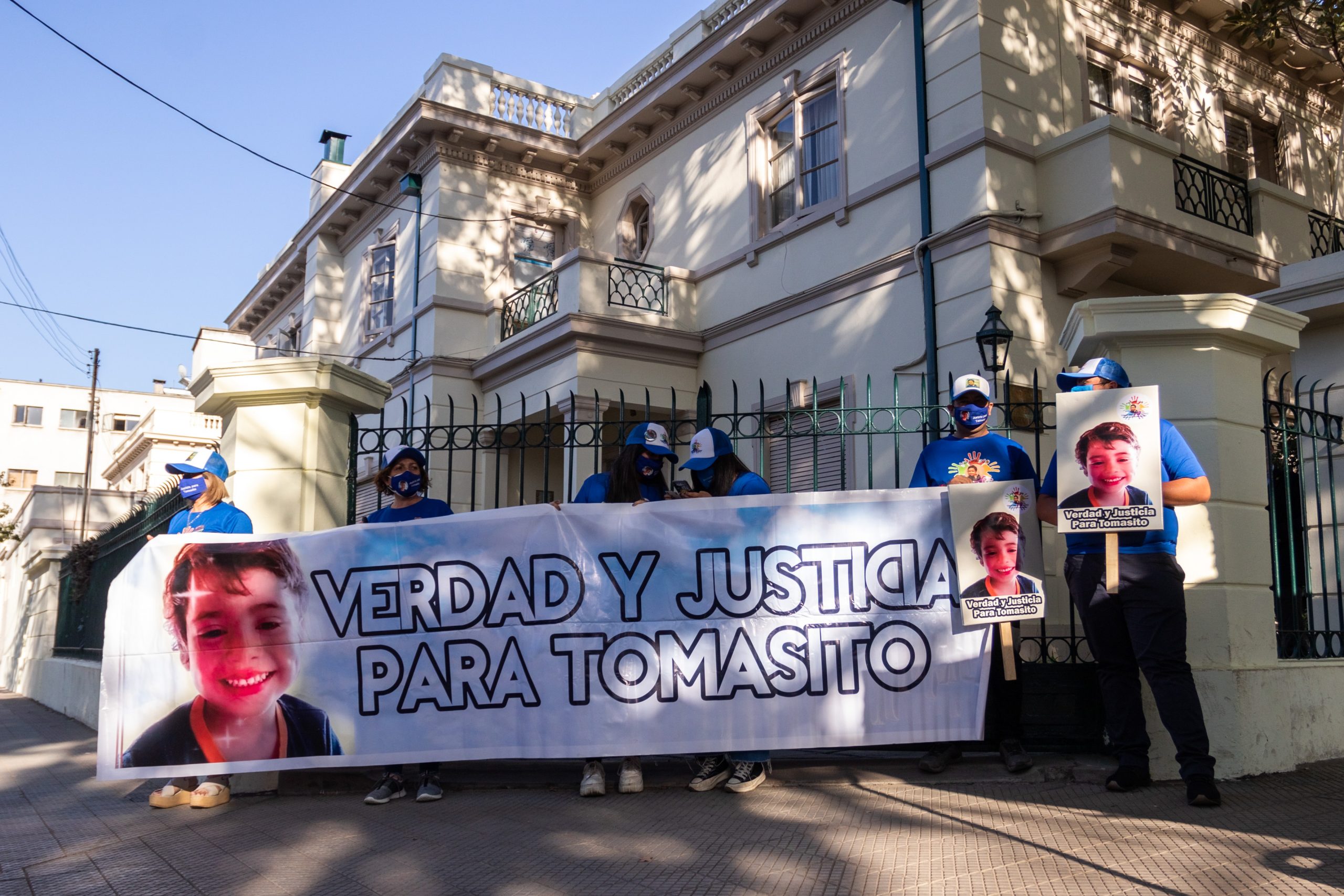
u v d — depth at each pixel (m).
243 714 4.97
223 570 5.07
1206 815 4.06
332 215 19.00
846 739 4.81
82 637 10.96
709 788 4.81
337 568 5.08
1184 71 12.63
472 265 15.96
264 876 3.73
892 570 4.94
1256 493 5.12
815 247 12.21
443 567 5.04
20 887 3.78
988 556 4.82
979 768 5.00
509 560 5.02
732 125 13.83
